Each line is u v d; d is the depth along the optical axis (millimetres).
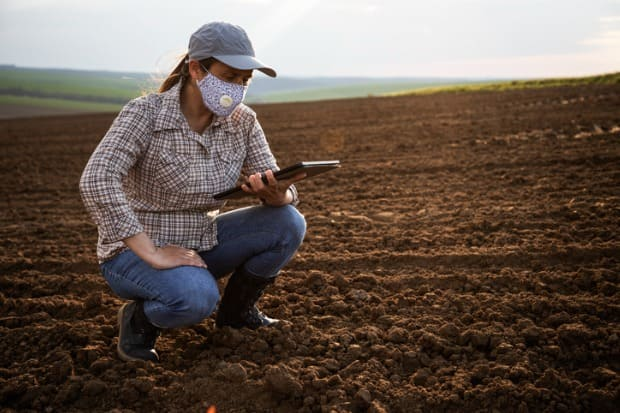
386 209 5988
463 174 7375
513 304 3512
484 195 6207
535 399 2615
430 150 9453
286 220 3090
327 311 3604
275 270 3191
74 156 11586
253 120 3018
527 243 4539
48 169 10055
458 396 2643
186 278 2762
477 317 3422
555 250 4293
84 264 4688
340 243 4910
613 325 3195
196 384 2764
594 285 3768
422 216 5602
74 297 4055
